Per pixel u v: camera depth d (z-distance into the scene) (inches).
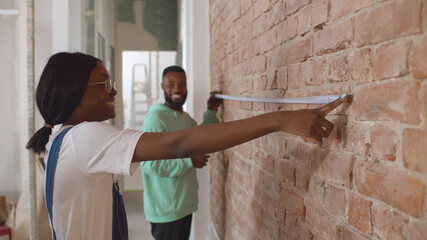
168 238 81.7
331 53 35.2
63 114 36.5
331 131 35.7
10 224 112.9
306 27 40.6
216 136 30.4
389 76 26.2
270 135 55.6
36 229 108.5
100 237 36.2
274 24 51.3
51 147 34.5
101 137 32.4
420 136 23.3
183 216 81.2
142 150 31.3
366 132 29.5
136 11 228.8
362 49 29.7
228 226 87.0
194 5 112.9
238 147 77.0
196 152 31.0
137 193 202.4
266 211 57.8
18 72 126.7
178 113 87.0
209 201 116.5
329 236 36.5
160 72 230.7
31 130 108.0
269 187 56.1
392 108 26.0
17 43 126.1
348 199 32.7
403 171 25.1
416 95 23.5
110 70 189.8
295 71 44.2
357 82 30.6
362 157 30.4
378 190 27.9
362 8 29.5
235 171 79.9
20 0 123.3
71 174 33.4
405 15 24.3
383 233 27.4
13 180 127.6
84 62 36.4
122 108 225.5
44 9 117.3
